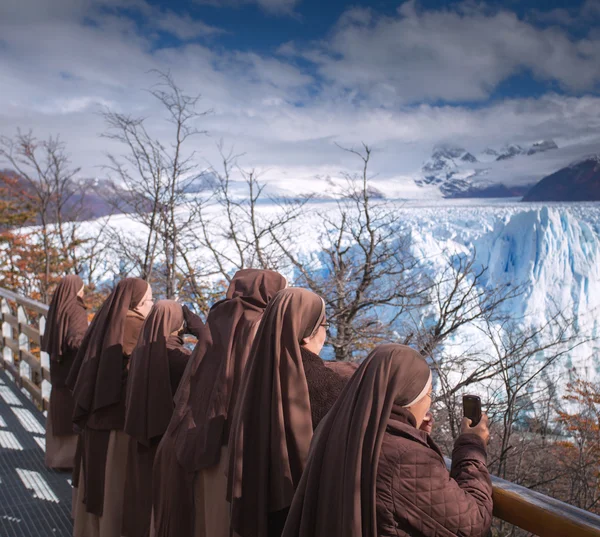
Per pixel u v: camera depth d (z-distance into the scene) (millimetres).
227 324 2264
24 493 3717
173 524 2152
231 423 2104
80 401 2854
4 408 5379
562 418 6254
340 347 8664
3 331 6465
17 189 16219
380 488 1321
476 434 1544
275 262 9250
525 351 6730
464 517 1290
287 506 1735
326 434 1426
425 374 1425
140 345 2701
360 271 9148
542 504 1291
